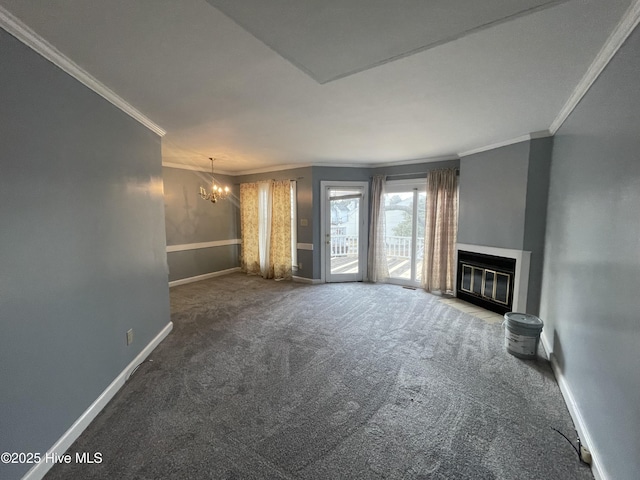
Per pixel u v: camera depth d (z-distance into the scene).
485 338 3.16
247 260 6.51
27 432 1.42
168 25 1.42
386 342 3.06
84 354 1.86
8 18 1.32
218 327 3.48
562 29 1.42
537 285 3.39
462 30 1.31
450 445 1.70
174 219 5.52
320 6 1.13
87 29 1.45
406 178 5.27
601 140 1.67
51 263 1.60
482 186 4.04
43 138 1.56
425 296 4.75
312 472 1.52
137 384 2.31
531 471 1.53
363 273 5.80
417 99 2.35
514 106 2.48
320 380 2.37
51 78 1.62
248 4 1.11
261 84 2.09
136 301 2.58
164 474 1.51
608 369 1.45
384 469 1.54
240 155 4.69
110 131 2.20
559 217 2.65
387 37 1.36
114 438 1.75
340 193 5.65
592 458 1.55
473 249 4.25
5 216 1.33
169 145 3.97
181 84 2.07
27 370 1.43
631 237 1.27
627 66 1.36
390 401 2.10
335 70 1.69
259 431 1.81
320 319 3.74
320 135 3.43
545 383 2.33
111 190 2.20
